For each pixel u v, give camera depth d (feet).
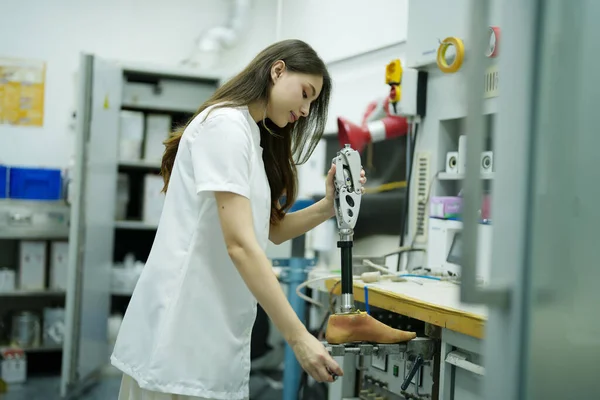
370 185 9.64
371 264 6.92
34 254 12.76
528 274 2.97
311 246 10.97
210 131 4.18
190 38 15.05
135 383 4.53
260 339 11.02
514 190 3.04
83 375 11.32
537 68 2.98
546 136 2.98
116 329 13.02
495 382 3.05
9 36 13.79
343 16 12.12
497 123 3.08
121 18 14.55
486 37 2.96
